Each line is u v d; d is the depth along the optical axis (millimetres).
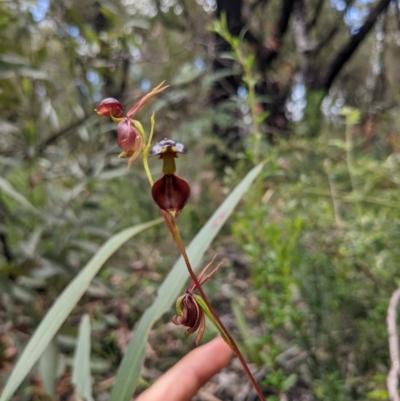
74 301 135
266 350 220
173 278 142
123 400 122
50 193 304
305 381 207
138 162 425
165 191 94
